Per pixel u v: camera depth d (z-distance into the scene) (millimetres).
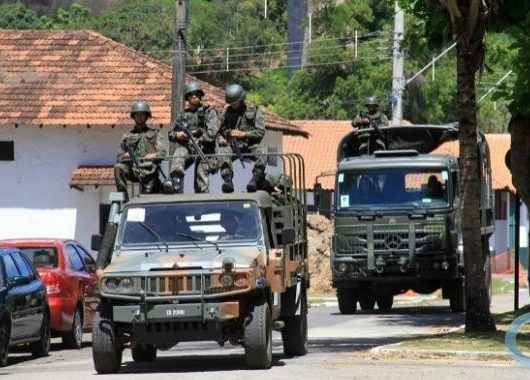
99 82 103500
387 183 74750
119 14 196875
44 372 43656
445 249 73875
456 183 74500
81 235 98938
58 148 99000
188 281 40344
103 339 40781
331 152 160625
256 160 45281
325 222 106625
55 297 57062
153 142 47031
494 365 41500
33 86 102750
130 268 40781
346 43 186000
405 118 179125
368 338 56781
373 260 74500
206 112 46281
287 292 45969
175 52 73500
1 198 99500
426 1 56531
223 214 43000
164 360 47469
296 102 186000
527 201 64812
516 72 62844
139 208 43438
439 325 65312
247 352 40344
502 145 168000
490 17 52312
